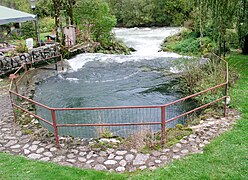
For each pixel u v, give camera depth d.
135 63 12.69
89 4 17.41
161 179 4.06
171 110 7.64
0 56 10.71
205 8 9.69
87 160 4.68
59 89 9.52
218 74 8.58
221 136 5.28
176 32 23.20
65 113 7.58
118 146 5.10
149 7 33.72
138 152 4.85
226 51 12.70
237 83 8.77
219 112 6.62
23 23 18.94
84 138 5.75
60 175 4.23
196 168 4.27
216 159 4.48
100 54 14.41
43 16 23.23
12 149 5.12
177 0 23.11
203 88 8.21
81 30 17.12
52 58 12.35
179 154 4.72
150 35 26.67
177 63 11.27
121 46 18.31
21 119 6.54
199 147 4.93
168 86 9.70
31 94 8.77
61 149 5.07
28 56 11.02
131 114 7.46
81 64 12.61
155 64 12.39
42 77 10.51
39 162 4.64
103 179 4.13
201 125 5.91
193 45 16.45
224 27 9.67
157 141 5.16
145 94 9.04
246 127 5.65
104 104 8.26
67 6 16.08
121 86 9.87
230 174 4.07
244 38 11.98
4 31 18.55
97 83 10.21
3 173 4.31
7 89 8.77
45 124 6.84
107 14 18.50
